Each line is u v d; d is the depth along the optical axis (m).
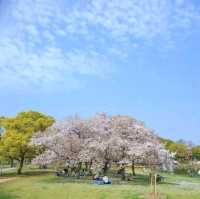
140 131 39.19
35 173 45.84
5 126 46.88
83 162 38.34
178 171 57.16
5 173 46.53
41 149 43.94
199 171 54.38
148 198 23.19
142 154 34.84
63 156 38.16
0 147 44.16
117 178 37.47
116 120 40.62
